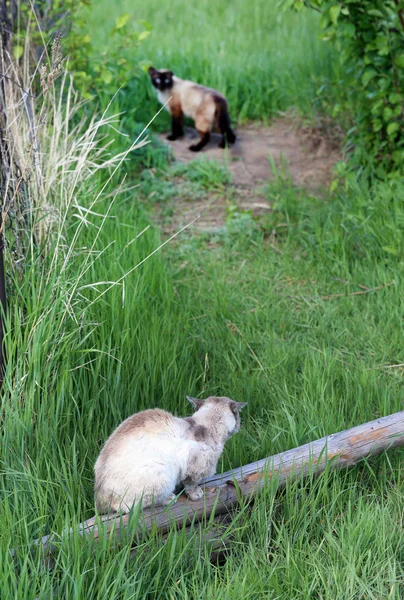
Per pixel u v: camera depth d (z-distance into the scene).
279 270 6.18
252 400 4.54
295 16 10.77
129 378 4.38
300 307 5.74
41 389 3.91
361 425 3.77
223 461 3.88
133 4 11.47
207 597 3.06
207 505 3.39
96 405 4.11
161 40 10.13
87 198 5.92
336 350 5.09
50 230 4.50
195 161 7.67
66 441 3.89
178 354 4.71
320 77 8.44
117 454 3.21
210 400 3.52
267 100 8.79
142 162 7.69
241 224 6.74
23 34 6.62
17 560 3.13
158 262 5.68
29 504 3.39
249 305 5.71
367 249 6.18
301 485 3.57
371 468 3.92
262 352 5.05
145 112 8.51
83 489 3.57
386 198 6.36
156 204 7.17
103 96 7.75
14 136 4.73
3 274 3.96
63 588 3.05
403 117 6.63
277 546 3.44
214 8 11.38
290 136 8.26
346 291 5.77
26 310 4.21
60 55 4.38
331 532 3.43
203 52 9.66
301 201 6.94
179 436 3.26
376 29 6.36
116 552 3.16
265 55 9.62
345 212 6.46
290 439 4.01
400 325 5.27
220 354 4.95
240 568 3.30
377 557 3.32
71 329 4.23
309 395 4.48
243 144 8.20
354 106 7.56
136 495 3.18
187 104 7.98
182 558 3.26
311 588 3.14
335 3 6.10
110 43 9.74
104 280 4.83
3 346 3.94
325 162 7.69
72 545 3.10
